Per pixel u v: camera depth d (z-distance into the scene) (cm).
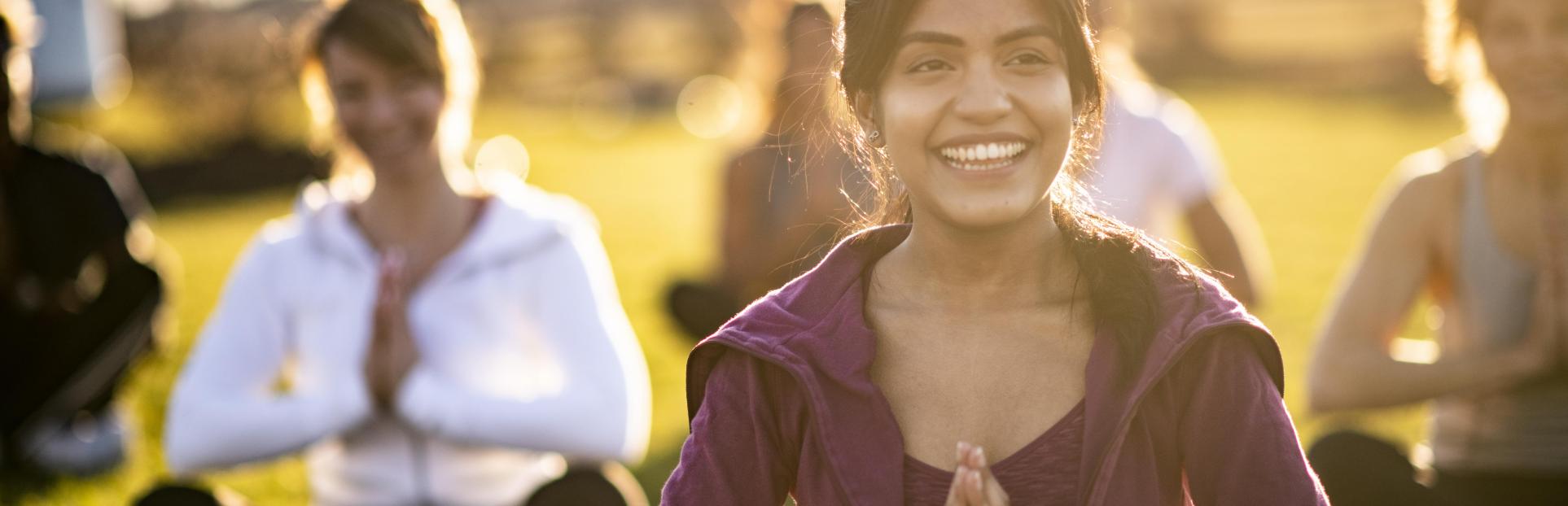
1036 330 198
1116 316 192
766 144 530
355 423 356
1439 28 352
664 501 206
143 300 603
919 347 200
